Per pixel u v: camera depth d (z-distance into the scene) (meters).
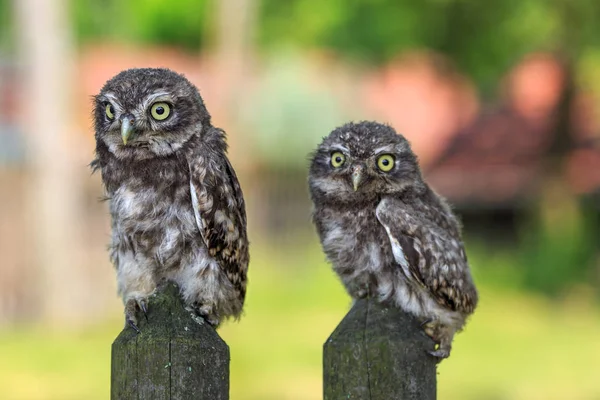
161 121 4.76
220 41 20.86
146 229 4.79
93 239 20.17
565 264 22.95
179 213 4.78
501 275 24.30
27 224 20.20
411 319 4.23
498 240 27.41
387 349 4.02
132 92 4.79
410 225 5.13
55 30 18.77
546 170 24.66
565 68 24.84
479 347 16.59
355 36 26.02
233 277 4.86
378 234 5.23
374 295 5.27
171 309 4.14
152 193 4.78
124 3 28.00
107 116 4.88
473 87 28.11
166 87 4.82
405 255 5.09
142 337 3.96
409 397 4.02
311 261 24.70
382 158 5.36
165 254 4.77
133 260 4.86
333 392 4.06
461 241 5.55
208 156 4.81
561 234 23.48
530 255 23.80
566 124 25.11
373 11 25.30
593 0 22.47
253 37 22.86
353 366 4.04
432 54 26.98
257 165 25.12
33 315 19.69
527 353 15.96
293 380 13.72
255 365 14.75
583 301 21.64
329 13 25.39
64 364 15.02
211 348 3.97
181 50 28.81
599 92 25.78
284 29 26.09
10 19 24.05
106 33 27.98
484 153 27.77
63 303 18.88
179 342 3.94
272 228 25.62
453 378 14.01
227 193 4.82
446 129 29.41
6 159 20.36
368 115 27.69
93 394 12.88
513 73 27.48
